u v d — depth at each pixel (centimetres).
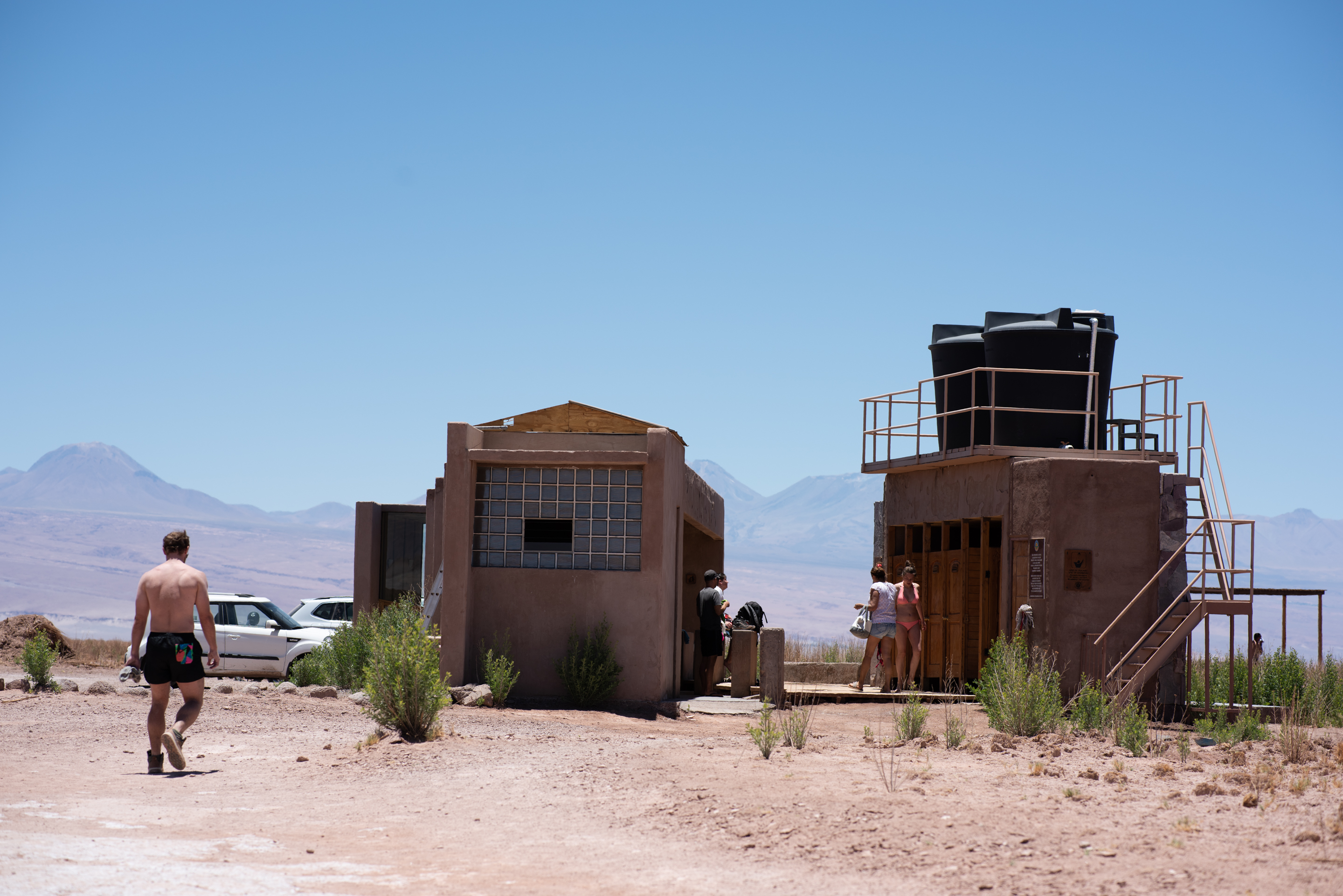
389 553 3030
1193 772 1248
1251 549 2119
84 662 3366
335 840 959
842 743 1512
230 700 1917
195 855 870
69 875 779
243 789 1200
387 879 817
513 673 2211
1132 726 1498
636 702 2170
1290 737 1430
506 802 1123
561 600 2219
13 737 1520
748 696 2284
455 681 2162
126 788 1180
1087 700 1745
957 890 764
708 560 3291
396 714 1527
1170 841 869
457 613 2180
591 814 1055
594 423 2416
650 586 2206
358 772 1305
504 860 884
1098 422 2480
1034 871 796
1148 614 2219
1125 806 1013
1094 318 2659
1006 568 2334
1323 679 2267
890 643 2362
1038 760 1324
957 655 2525
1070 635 2194
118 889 751
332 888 787
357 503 2978
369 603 2952
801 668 2683
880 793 1066
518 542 2248
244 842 932
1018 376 2566
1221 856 822
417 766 1331
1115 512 2231
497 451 2236
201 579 1312
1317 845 852
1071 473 2228
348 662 2281
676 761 1289
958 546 2638
